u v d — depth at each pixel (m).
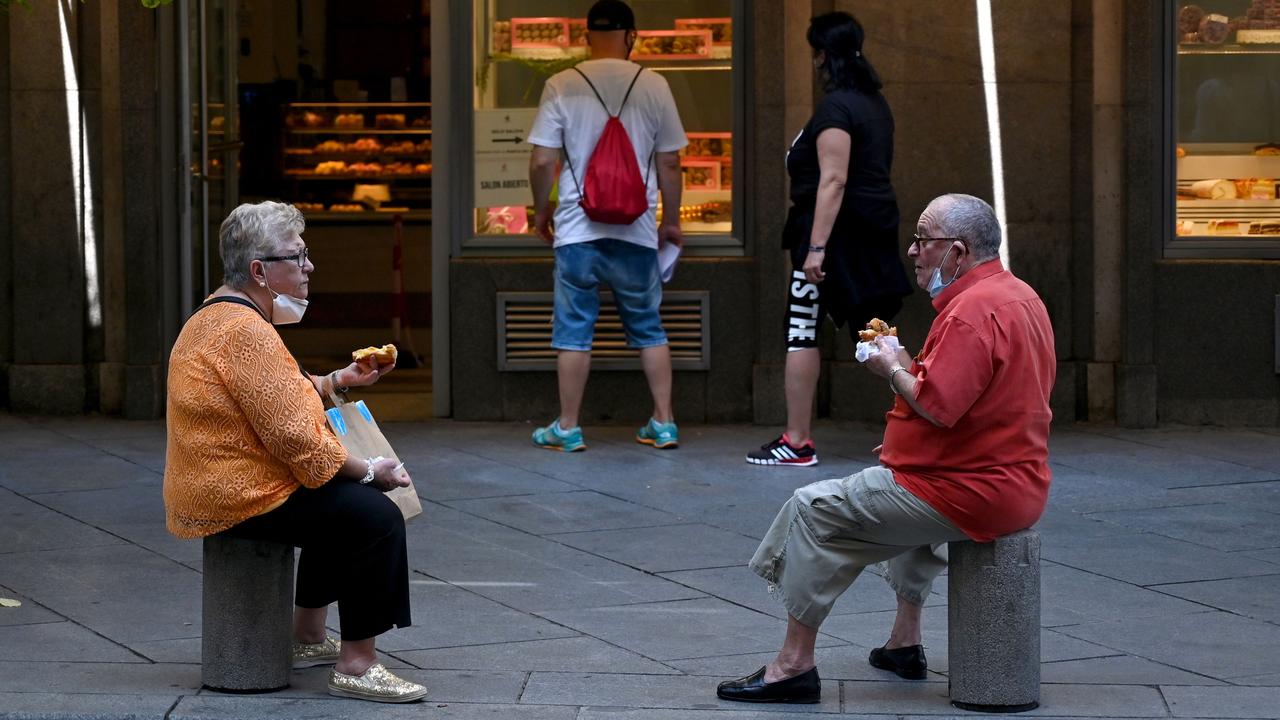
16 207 10.73
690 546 7.66
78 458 9.55
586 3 10.62
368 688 5.45
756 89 10.41
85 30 10.60
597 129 9.66
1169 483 9.04
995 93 10.48
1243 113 10.66
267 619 5.51
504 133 10.68
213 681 5.52
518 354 10.72
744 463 9.52
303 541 5.42
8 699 5.39
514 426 10.65
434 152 10.69
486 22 10.62
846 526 5.32
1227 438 10.31
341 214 15.79
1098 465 9.52
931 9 10.42
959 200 5.31
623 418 10.73
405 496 5.75
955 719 5.29
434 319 10.80
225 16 11.77
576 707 5.43
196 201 11.02
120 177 10.73
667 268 10.08
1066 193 10.59
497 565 7.30
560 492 8.79
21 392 10.86
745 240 10.67
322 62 18.36
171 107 10.74
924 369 5.14
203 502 5.26
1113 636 6.25
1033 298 5.32
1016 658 5.33
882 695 5.57
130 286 10.68
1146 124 10.42
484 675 5.77
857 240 9.10
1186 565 7.32
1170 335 10.64
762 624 6.44
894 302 9.19
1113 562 7.37
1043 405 5.29
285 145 16.70
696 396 10.72
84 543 7.61
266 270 5.34
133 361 10.73
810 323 9.35
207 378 5.22
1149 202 10.49
